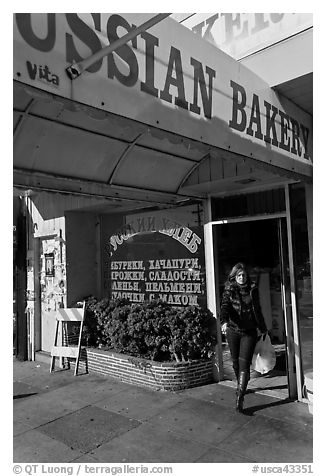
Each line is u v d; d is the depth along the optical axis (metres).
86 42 2.29
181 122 2.83
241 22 4.44
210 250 5.58
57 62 2.14
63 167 3.70
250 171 4.50
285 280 4.91
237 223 5.81
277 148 3.89
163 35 2.76
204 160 4.89
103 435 4.03
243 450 3.60
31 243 7.67
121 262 6.89
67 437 4.02
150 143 4.05
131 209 6.72
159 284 6.25
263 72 4.13
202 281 5.68
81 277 7.04
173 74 2.80
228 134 3.25
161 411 4.54
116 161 4.02
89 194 4.39
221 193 5.48
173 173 4.82
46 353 7.30
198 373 5.32
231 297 4.58
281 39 4.04
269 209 5.09
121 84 2.46
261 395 4.92
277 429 3.98
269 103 3.88
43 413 4.68
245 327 4.51
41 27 2.09
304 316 4.80
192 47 2.99
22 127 3.09
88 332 6.58
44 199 7.37
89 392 5.33
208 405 4.64
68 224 6.94
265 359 5.09
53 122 3.19
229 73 3.35
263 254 6.19
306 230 4.77
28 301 7.55
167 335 5.51
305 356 4.74
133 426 4.20
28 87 2.02
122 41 2.25
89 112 2.29
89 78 2.28
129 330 5.66
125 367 5.67
